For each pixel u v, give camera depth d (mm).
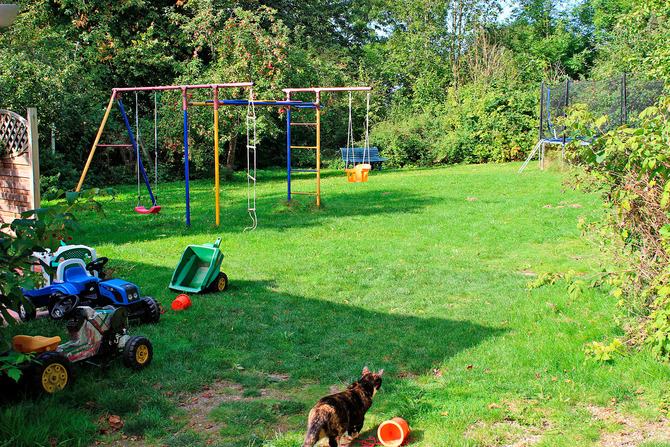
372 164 31797
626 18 20438
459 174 25203
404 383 5242
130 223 14141
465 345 6215
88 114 23734
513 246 11406
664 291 4910
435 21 45281
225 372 5527
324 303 7918
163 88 13836
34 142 7629
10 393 4668
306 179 26484
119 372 5324
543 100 25828
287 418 4566
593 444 4055
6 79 19484
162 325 6867
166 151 26719
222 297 8156
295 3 39250
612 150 5285
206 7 25656
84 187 22547
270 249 11383
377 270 9734
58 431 4098
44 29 23844
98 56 25344
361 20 47188
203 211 16297
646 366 5164
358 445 4137
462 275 9344
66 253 7449
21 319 6898
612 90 22766
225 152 31000
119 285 6672
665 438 4098
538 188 19375
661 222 5535
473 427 4324
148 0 29375
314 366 5691
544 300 7668
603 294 7582
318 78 29078
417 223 13922
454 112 33875
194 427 4398
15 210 8000
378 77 43344
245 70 24656
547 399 4758
